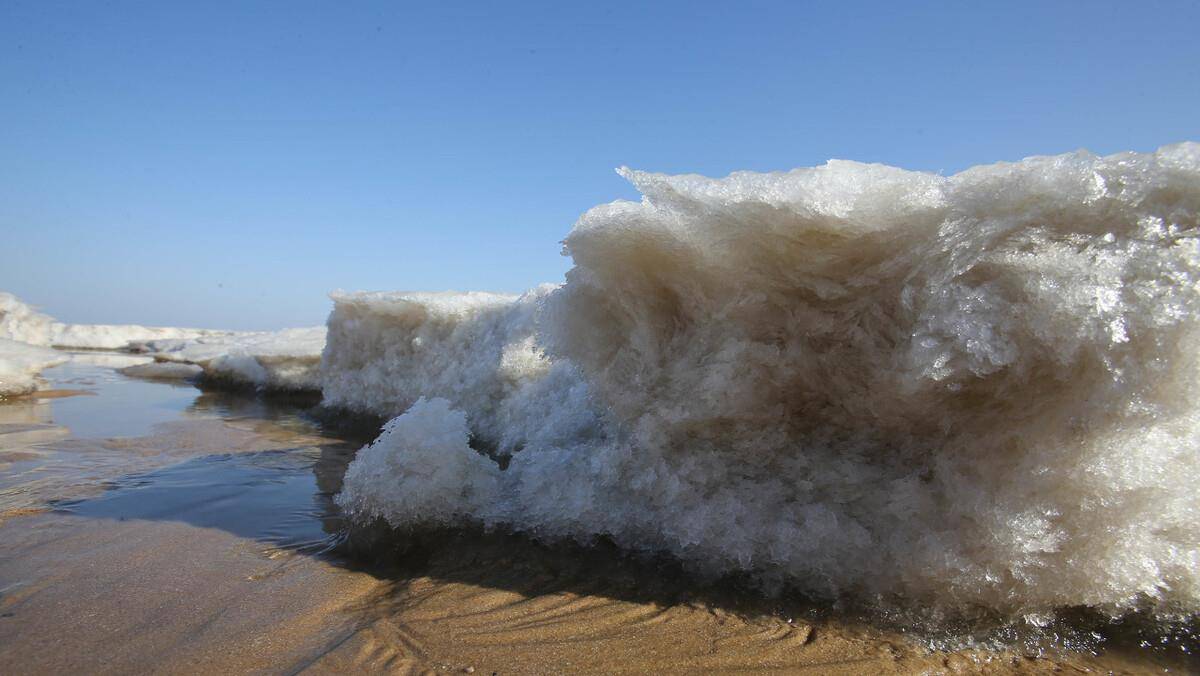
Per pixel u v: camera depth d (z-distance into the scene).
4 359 8.23
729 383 2.33
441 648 1.94
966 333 1.92
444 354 5.58
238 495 3.63
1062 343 1.83
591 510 2.63
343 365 6.64
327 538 2.93
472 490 2.94
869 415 2.26
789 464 2.36
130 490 3.71
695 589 2.29
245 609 2.19
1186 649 1.86
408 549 2.73
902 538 2.10
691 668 1.83
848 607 2.09
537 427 4.07
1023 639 1.91
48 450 4.78
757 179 2.14
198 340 18.69
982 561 1.95
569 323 2.67
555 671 1.82
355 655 1.89
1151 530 1.86
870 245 2.10
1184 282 1.73
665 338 2.50
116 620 2.09
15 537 2.88
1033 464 1.90
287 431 5.85
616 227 2.37
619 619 2.11
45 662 1.82
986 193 1.94
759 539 2.27
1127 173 1.81
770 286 2.26
